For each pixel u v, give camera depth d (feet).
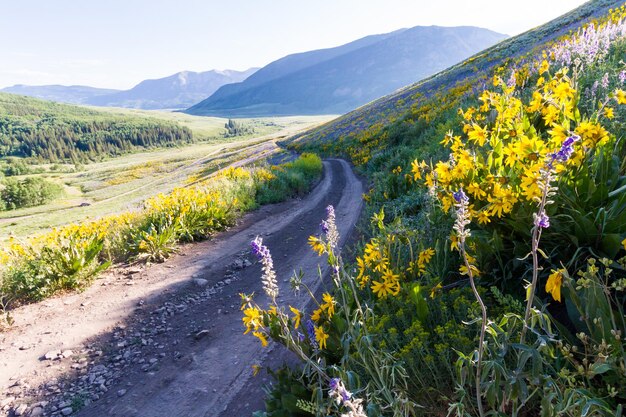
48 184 252.01
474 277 9.77
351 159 102.42
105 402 12.32
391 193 31.68
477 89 60.85
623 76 16.63
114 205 158.61
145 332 16.74
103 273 24.66
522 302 8.45
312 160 91.35
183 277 23.11
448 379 7.22
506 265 9.35
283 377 9.15
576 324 6.78
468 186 9.41
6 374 14.29
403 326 9.06
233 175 61.21
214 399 11.80
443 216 12.94
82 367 14.44
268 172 63.10
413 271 10.47
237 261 25.29
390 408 6.97
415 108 96.84
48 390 13.20
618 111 13.25
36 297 20.85
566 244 8.76
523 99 24.88
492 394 5.07
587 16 106.52
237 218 38.65
